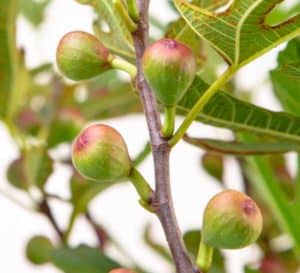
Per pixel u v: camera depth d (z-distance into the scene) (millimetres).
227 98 691
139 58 624
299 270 931
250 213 598
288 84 750
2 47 867
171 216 610
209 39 629
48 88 1005
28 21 1094
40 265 922
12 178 925
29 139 972
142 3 627
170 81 595
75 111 949
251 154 727
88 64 649
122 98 969
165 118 609
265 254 932
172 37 705
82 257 817
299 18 617
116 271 595
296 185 838
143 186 616
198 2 700
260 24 617
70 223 917
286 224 833
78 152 618
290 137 713
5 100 927
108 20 710
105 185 909
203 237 607
